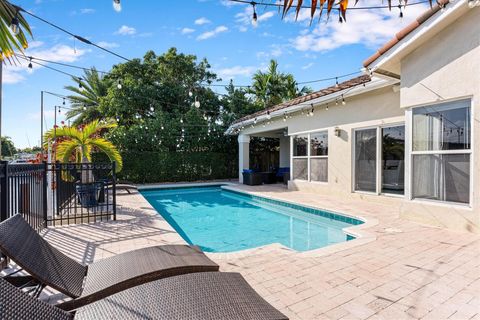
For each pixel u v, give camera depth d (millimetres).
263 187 13320
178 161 15859
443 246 4238
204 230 7059
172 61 19094
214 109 19891
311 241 6078
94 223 6051
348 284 3070
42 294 2859
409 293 2850
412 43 5414
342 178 9297
